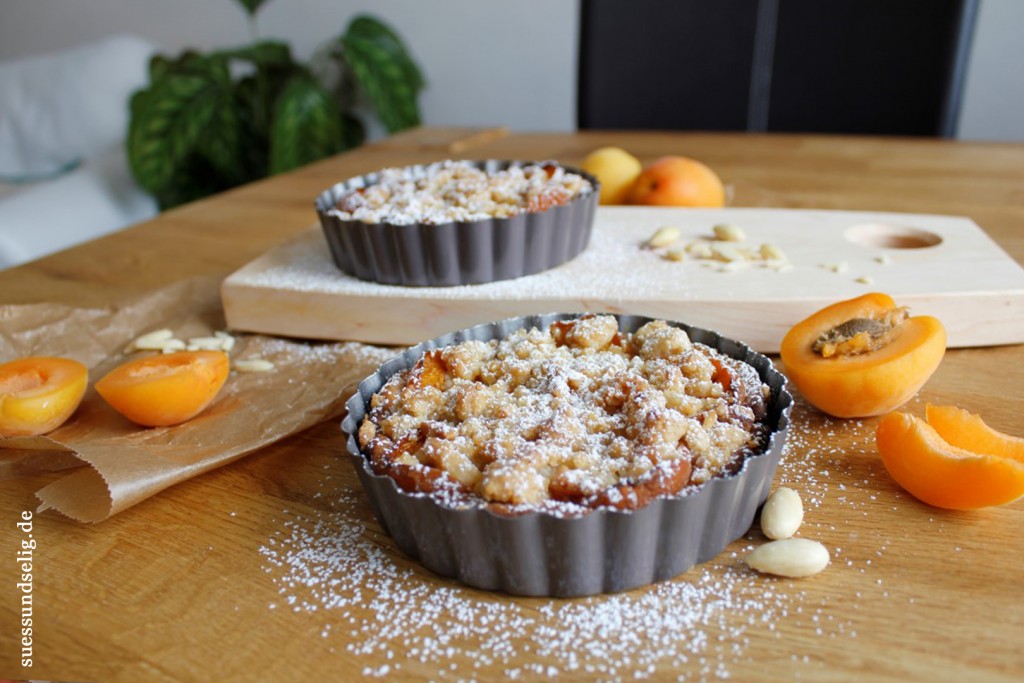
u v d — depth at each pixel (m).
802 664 0.23
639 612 0.25
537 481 0.25
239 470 0.31
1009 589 0.25
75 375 0.34
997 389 0.34
